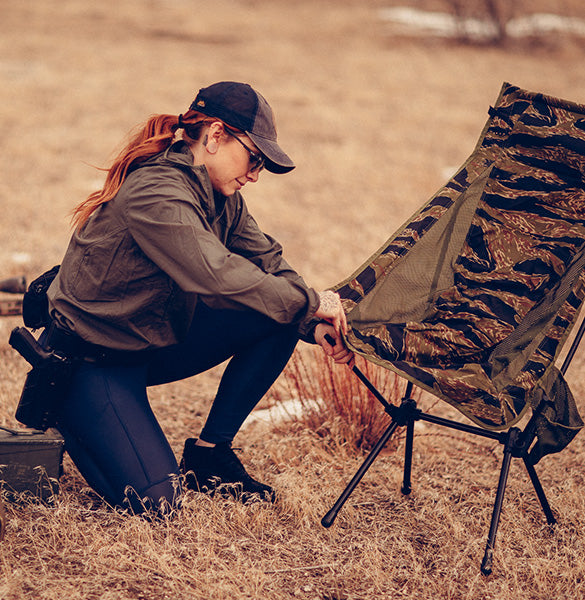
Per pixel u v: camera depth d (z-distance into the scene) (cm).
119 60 2538
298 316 417
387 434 448
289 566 428
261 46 2952
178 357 479
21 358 687
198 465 491
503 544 453
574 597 410
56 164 1424
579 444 594
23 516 443
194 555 424
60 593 382
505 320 455
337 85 2347
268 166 434
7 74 2195
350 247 1079
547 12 3578
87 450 454
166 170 417
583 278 441
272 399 655
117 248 419
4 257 953
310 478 512
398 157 1588
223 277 402
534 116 487
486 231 486
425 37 3294
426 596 409
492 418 397
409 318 457
